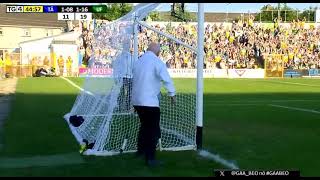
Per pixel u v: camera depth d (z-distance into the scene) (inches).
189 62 1584.6
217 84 1307.8
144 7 397.4
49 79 1480.1
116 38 471.8
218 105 720.3
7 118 535.2
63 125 476.4
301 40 1967.3
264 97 874.8
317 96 903.1
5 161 307.7
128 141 351.6
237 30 1952.5
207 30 1945.1
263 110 645.9
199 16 347.6
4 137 403.5
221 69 1793.8
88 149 333.4
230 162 306.0
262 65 1872.5
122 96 420.5
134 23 417.7
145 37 1246.3
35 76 1733.5
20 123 492.4
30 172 276.5
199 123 352.2
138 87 296.0
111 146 340.2
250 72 1807.3
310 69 1854.1
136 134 366.0
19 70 1765.5
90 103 518.0
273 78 1745.8
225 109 659.4
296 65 1877.5
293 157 323.9
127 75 421.1
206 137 408.2
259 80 1565.0
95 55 569.3
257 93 978.7
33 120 517.3
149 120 295.7
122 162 303.9
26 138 398.3
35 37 2726.4
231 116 573.0
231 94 947.3
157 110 294.5
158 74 292.2
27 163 301.4
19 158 317.7
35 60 1797.5
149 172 277.6
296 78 1753.2
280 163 304.5
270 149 353.1
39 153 334.6
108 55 515.2
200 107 352.2
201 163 303.1
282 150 349.4
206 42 1891.0
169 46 1525.6
